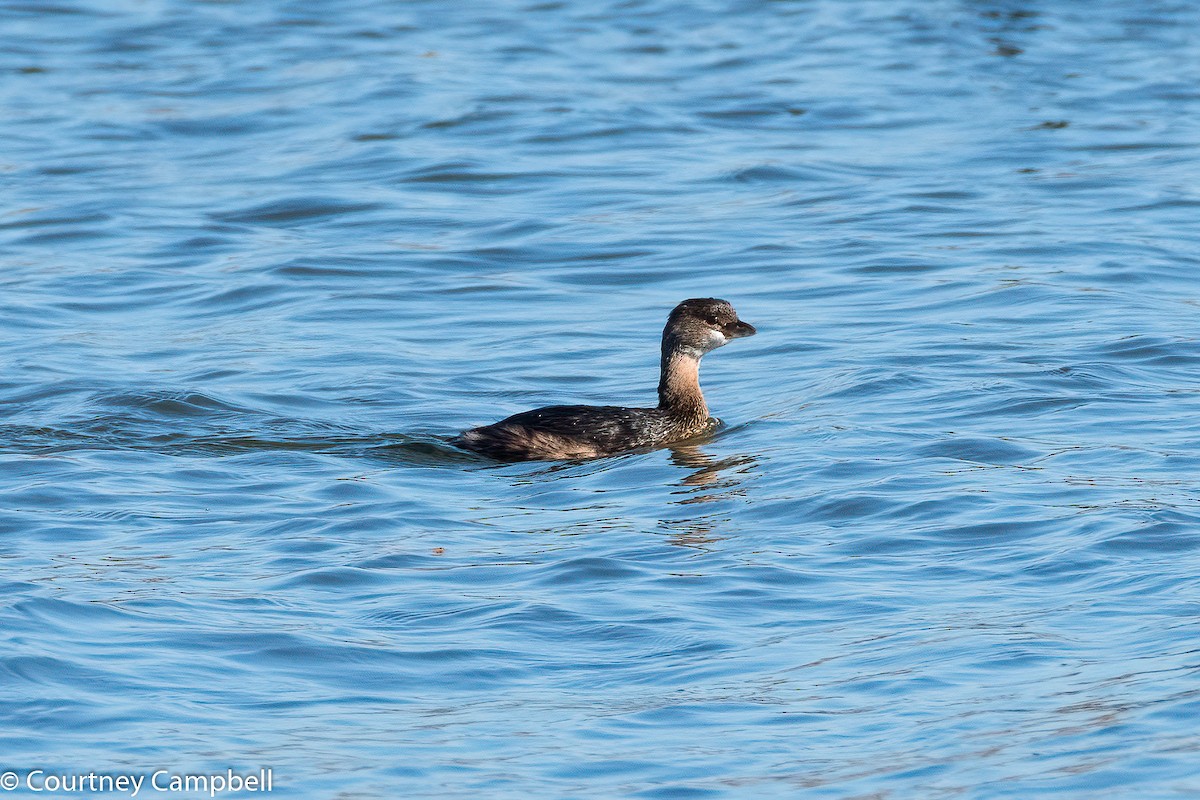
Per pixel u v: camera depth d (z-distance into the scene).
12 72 39.44
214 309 22.72
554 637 11.32
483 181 29.50
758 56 40.44
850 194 28.14
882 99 35.69
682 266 24.28
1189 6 46.44
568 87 36.78
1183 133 32.12
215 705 10.19
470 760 9.37
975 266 23.56
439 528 13.97
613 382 19.30
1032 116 33.88
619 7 47.12
